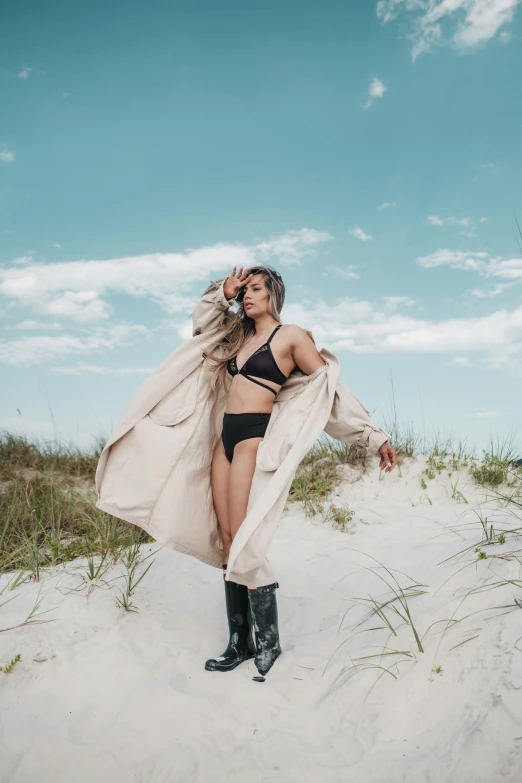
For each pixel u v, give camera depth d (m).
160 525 3.41
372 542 4.69
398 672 2.65
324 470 6.48
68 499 6.18
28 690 2.93
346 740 2.41
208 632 3.52
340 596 3.77
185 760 2.40
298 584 4.11
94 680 2.99
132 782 2.32
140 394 3.51
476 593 2.93
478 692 2.29
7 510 5.80
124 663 3.12
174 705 2.77
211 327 3.58
